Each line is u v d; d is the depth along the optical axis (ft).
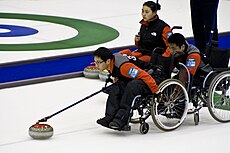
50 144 48.70
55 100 60.64
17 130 51.78
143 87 49.80
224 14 112.27
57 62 76.07
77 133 51.44
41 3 119.24
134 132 52.08
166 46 60.49
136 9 115.24
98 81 68.74
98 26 98.22
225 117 55.47
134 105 49.73
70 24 99.04
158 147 48.62
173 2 124.67
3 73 69.97
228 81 54.95
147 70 53.01
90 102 60.34
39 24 98.17
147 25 61.52
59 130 52.03
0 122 53.57
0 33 90.33
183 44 52.80
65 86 66.13
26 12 108.47
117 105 50.62
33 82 66.95
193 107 58.65
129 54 60.44
